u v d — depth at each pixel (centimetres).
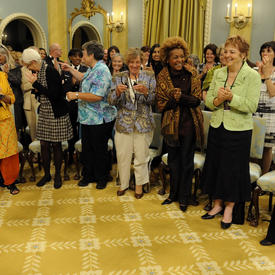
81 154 396
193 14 691
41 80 346
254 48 646
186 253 246
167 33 719
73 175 422
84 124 362
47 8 791
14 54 700
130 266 229
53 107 358
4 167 348
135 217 306
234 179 281
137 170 344
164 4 709
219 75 287
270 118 333
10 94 344
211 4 672
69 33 783
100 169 374
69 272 221
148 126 336
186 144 312
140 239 266
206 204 339
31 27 773
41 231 277
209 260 237
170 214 314
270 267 230
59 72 388
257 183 286
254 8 632
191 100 300
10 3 712
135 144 340
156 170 435
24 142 525
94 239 265
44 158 384
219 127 283
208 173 297
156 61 464
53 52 434
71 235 271
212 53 425
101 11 762
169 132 308
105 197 352
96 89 340
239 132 275
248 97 268
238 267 229
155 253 246
